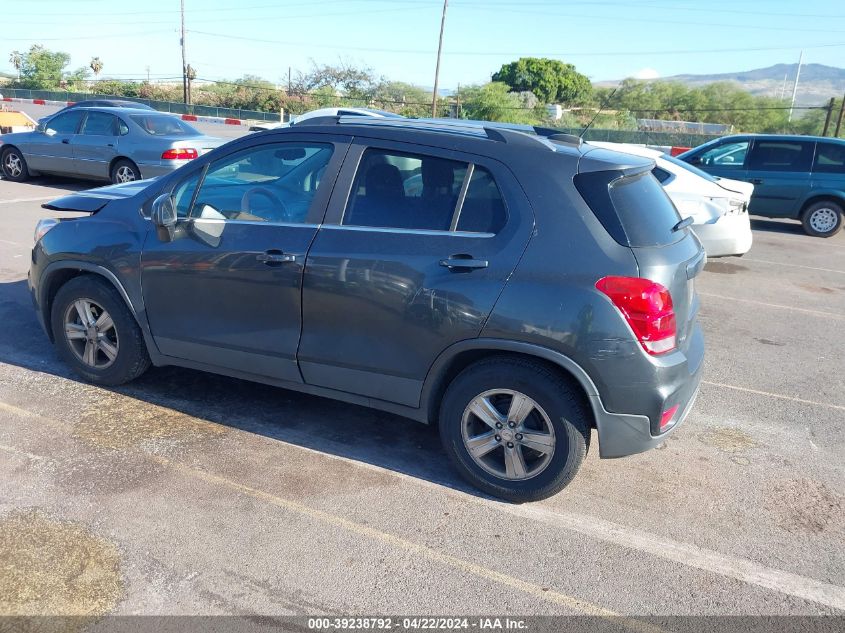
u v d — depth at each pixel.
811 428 4.97
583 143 4.05
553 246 3.48
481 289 3.55
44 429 4.26
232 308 4.21
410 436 4.48
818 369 6.19
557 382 3.54
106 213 4.73
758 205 13.34
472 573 3.24
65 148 13.12
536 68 76.00
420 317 3.69
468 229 3.66
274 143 4.20
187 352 4.49
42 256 4.84
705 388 5.64
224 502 3.65
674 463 4.36
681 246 3.69
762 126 49.38
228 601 2.97
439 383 3.83
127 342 4.66
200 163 4.40
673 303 3.47
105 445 4.12
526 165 3.61
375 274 3.77
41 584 3.00
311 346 4.04
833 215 12.91
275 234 4.05
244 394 4.92
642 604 3.10
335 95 57.94
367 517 3.60
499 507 3.76
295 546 3.34
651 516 3.77
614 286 3.37
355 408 4.82
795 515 3.85
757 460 4.45
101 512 3.50
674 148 17.98
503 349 3.57
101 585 3.02
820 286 9.27
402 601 3.03
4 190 12.68
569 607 3.06
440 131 3.89
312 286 3.93
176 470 3.92
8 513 3.45
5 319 6.08
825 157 12.88
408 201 3.81
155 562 3.18
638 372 3.40
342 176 3.97
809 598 3.19
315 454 4.19
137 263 4.45
